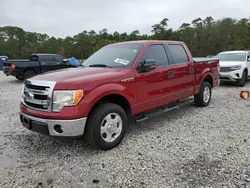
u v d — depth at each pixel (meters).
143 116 4.64
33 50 72.75
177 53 5.53
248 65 10.81
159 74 4.75
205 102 6.58
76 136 3.43
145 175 3.08
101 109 3.68
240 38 62.16
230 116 5.65
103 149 3.80
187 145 3.99
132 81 4.16
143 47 4.64
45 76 3.79
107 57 4.77
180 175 3.06
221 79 10.42
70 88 3.36
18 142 4.25
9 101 7.90
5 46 73.44
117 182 2.94
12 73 13.23
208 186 2.80
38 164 3.44
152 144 4.07
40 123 3.47
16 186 2.89
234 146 3.91
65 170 3.26
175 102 5.69
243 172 3.09
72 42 72.50
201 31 73.38
